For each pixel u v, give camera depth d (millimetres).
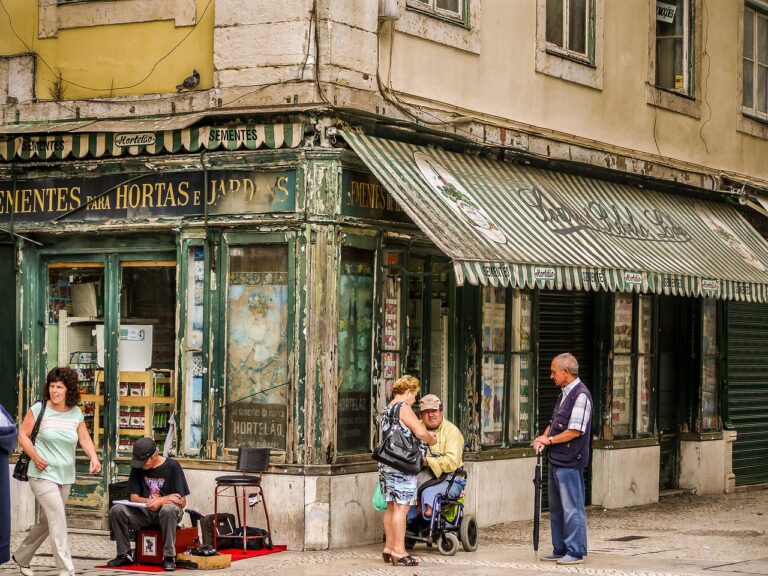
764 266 20750
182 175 15086
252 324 14680
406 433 13391
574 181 18344
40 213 15984
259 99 14562
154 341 15602
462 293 16703
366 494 14758
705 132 22062
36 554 14258
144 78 15477
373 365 15078
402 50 15484
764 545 15414
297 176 14375
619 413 19656
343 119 14500
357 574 12719
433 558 13859
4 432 11281
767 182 23938
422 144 15734
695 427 21656
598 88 19219
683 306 21703
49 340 16219
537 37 17906
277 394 14477
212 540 13773
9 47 16312
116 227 15469
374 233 15078
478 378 16844
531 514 17734
